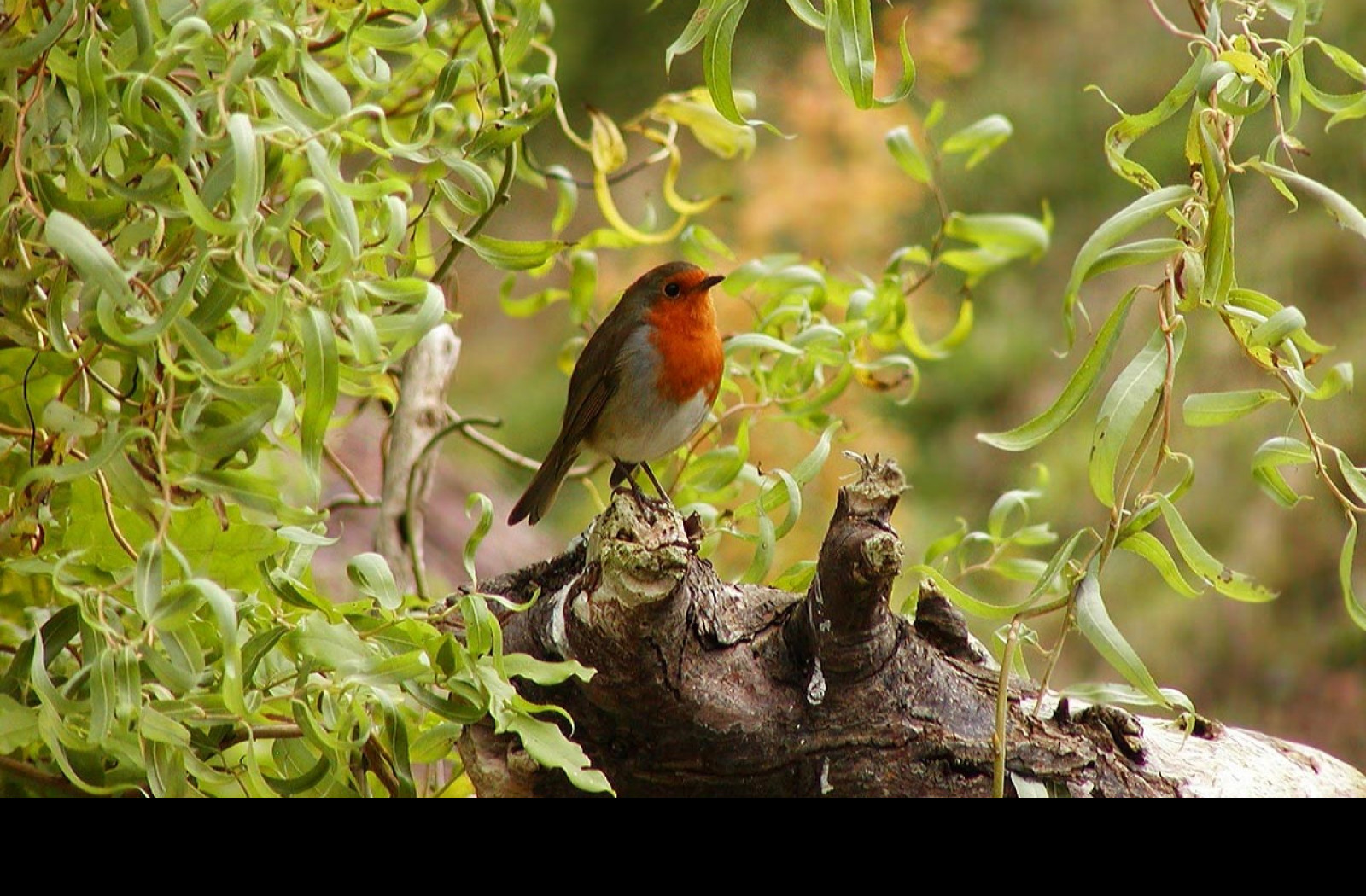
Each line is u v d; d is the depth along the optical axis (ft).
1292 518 37.70
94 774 13.35
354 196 12.93
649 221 22.79
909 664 14.42
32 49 12.71
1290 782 15.84
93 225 13.35
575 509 42.98
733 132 22.54
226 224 11.53
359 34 15.42
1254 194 38.55
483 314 52.21
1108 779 14.64
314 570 25.95
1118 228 13.47
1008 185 45.34
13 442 14.49
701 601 14.23
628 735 14.32
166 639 12.56
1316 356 14.98
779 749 14.14
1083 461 41.14
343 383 16.76
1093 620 13.96
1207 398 14.21
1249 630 38.06
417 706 15.90
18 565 13.12
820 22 12.89
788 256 22.34
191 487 12.94
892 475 13.80
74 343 14.40
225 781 13.43
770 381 20.45
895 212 40.19
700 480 20.84
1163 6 45.39
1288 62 14.83
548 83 16.35
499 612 14.87
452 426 20.75
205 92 12.91
